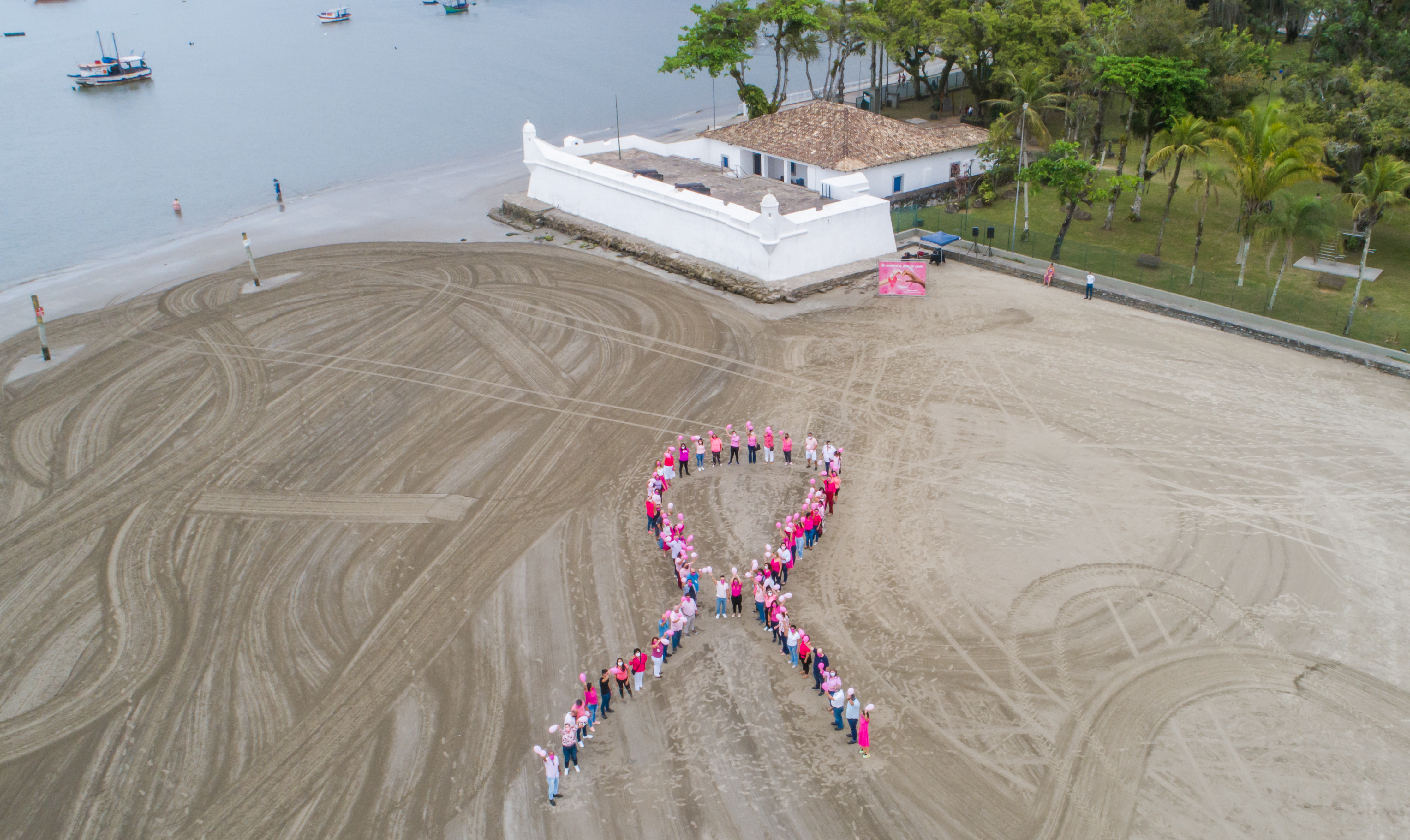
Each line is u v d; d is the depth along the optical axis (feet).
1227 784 75.97
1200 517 108.78
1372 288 166.71
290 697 88.48
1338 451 120.37
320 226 229.45
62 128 352.90
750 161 237.25
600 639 94.63
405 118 364.58
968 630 93.45
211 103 396.37
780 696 87.15
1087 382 139.95
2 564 108.58
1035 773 77.61
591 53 505.66
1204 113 192.65
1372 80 190.29
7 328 173.37
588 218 216.13
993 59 274.57
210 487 122.42
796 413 135.44
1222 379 139.03
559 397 142.10
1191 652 89.61
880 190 219.00
